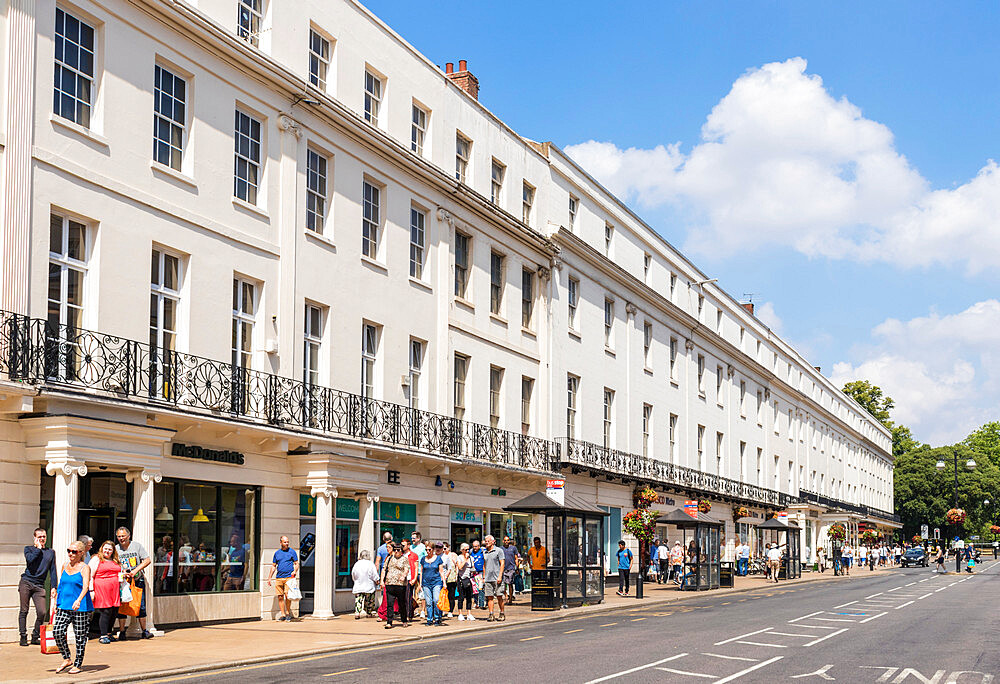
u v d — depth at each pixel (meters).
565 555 26.88
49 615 16.52
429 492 27.67
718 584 38.12
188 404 19.33
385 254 26.69
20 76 16.72
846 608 27.14
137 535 17.64
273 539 21.98
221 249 21.03
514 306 33.66
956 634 19.70
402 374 27.11
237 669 13.94
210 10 21.16
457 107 30.64
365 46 26.23
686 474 47.34
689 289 51.06
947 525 108.12
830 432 82.81
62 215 17.61
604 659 15.29
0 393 15.67
